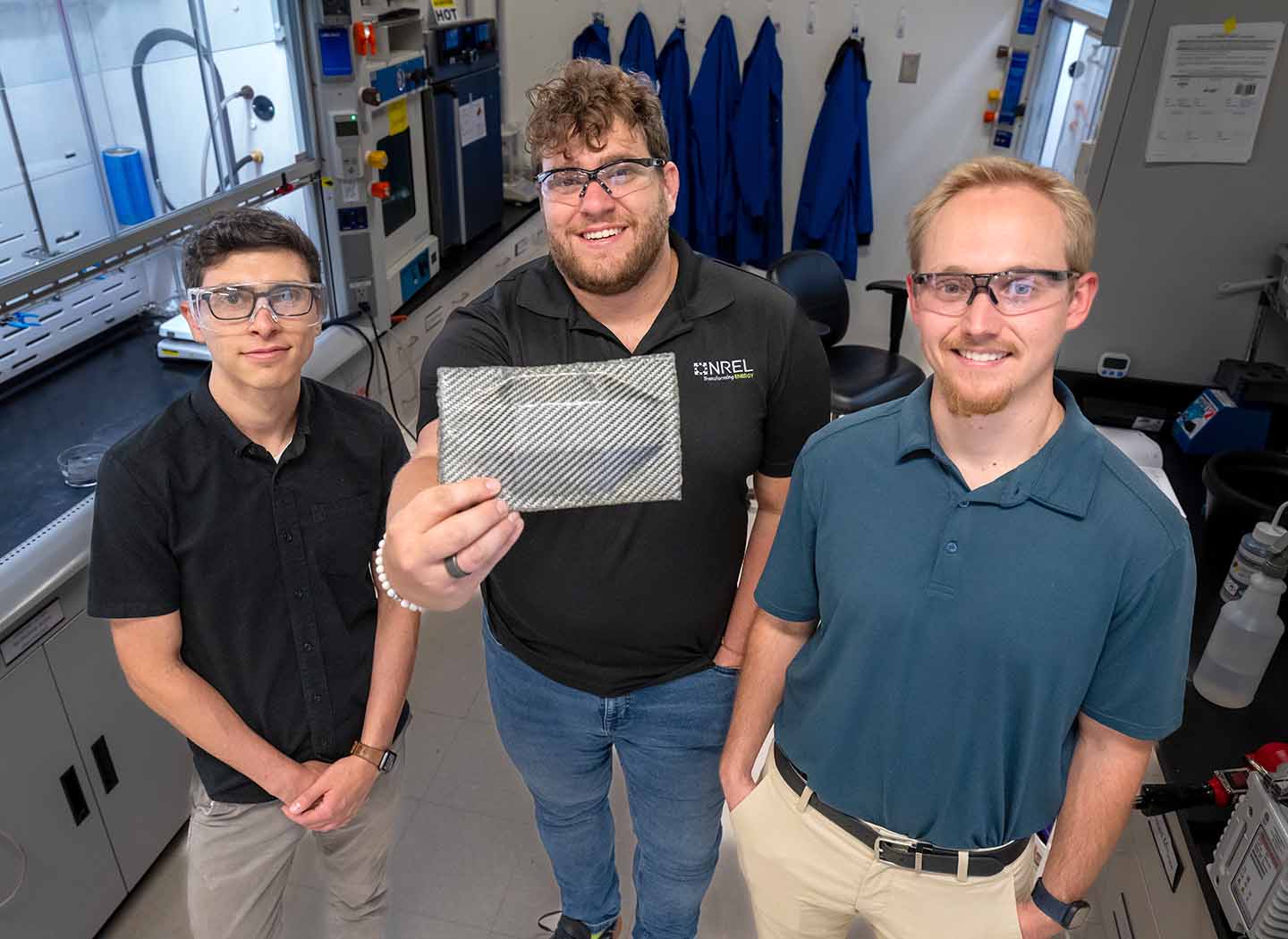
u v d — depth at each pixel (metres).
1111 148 2.35
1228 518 1.95
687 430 1.33
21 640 1.63
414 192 3.37
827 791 1.26
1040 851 1.52
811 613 1.30
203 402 1.29
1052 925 1.20
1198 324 2.50
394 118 3.07
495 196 4.02
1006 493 1.03
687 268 1.36
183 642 1.37
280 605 1.37
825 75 4.25
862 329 4.75
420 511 0.84
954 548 1.05
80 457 2.01
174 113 2.31
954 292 0.99
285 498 1.33
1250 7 2.12
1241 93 2.21
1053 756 1.12
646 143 1.24
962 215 0.99
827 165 4.19
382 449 1.43
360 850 1.58
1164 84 2.25
